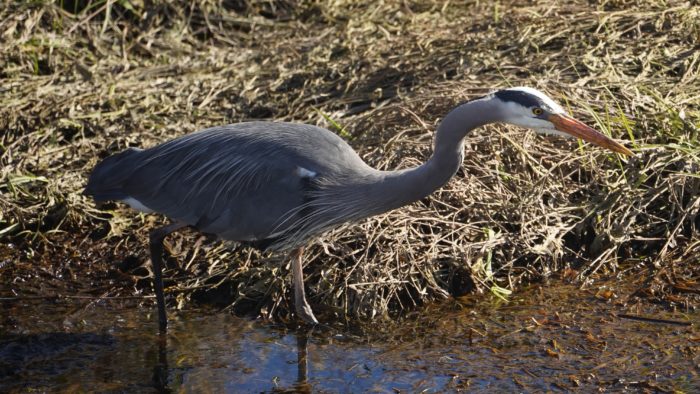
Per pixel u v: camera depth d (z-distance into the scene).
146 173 10.79
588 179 12.46
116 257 12.35
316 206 10.23
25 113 14.61
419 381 9.54
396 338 10.47
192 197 10.58
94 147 14.09
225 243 12.21
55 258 12.41
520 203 11.96
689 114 12.66
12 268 12.23
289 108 14.52
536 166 12.44
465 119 9.51
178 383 9.80
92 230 12.91
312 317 10.68
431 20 16.34
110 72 15.89
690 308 10.51
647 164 12.15
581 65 14.12
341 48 15.85
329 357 10.16
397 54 15.26
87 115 14.49
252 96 14.88
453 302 11.12
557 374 9.46
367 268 11.16
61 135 14.40
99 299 11.59
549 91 13.31
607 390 9.12
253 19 17.31
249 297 11.40
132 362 10.22
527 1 16.20
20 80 15.45
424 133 13.00
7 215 13.02
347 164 10.26
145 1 17.20
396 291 11.20
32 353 10.41
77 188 13.36
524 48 14.51
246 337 10.68
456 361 9.88
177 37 16.88
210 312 11.27
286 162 10.23
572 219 12.01
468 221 11.93
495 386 9.34
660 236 11.84
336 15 17.08
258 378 9.82
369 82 14.76
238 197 10.38
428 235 11.66
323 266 11.48
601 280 11.28
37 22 16.44
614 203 11.89
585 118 12.97
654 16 14.90
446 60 14.74
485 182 12.36
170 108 14.74
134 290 11.77
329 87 14.89
